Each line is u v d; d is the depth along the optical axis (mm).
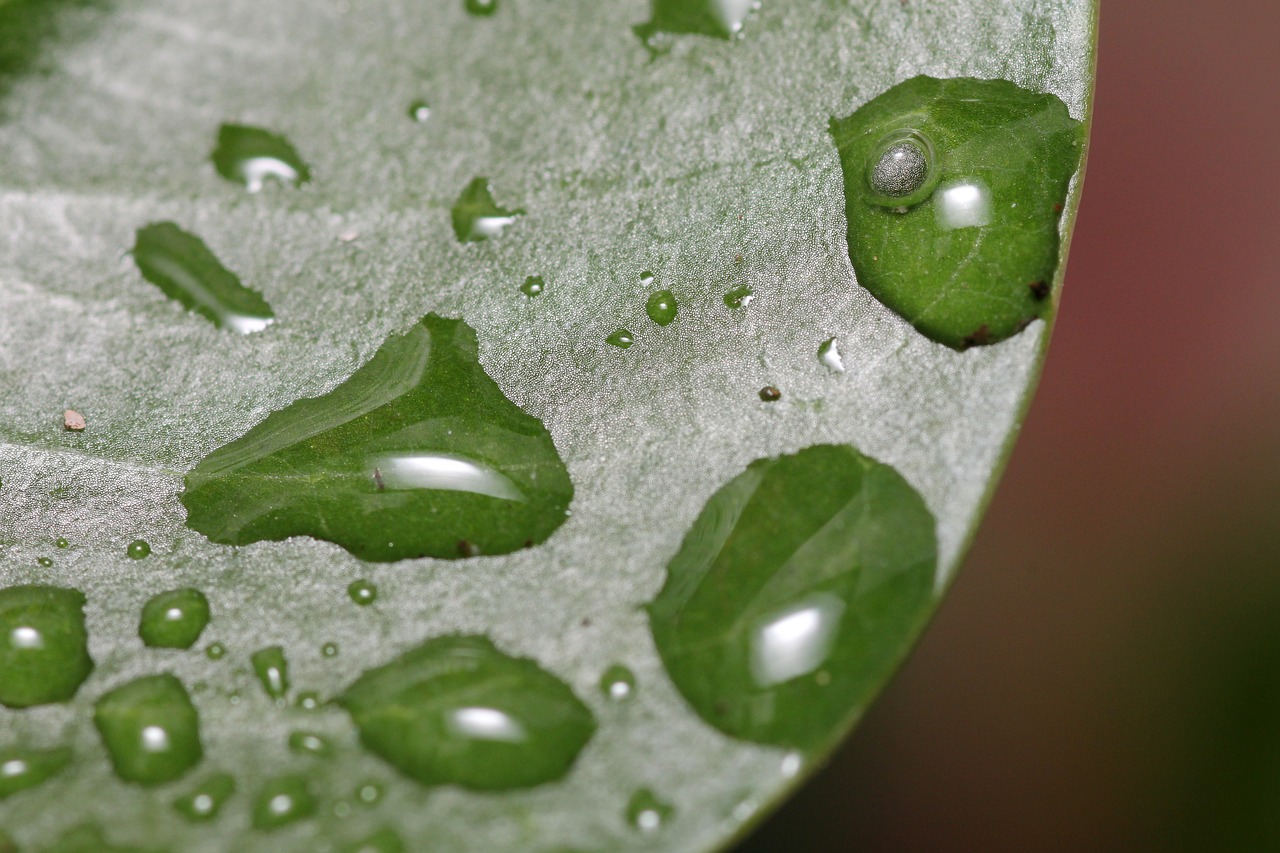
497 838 95
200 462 101
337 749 96
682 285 102
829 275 101
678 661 96
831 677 96
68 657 98
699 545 98
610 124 103
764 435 99
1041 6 101
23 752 97
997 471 97
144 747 97
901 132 101
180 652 98
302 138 104
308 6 105
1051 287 99
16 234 103
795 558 97
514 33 105
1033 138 101
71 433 101
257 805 96
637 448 100
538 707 96
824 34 103
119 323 102
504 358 102
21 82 104
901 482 97
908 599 96
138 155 104
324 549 100
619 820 95
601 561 98
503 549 99
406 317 102
